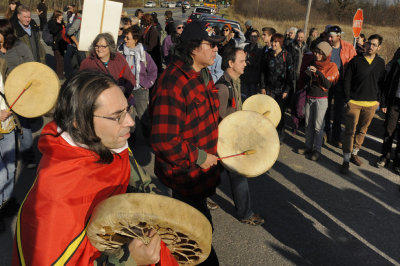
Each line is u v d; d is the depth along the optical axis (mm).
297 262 2928
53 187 1052
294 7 35500
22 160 4359
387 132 4625
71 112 1057
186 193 2189
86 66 3842
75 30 7230
